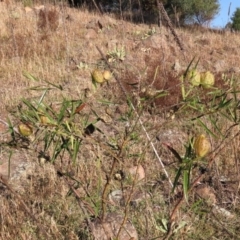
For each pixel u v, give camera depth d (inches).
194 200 142.1
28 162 170.2
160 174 161.0
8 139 185.0
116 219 124.2
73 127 67.2
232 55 462.0
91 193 140.3
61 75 305.7
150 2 753.6
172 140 181.9
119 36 488.1
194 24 778.8
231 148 169.6
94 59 363.6
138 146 170.2
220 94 72.5
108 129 170.2
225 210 140.9
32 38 410.9
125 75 241.0
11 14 466.0
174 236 110.0
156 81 235.6
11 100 248.2
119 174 90.9
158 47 418.3
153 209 138.6
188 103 68.8
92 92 73.0
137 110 75.1
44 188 148.4
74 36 452.1
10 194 150.9
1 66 320.5
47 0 571.8
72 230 127.3
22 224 129.7
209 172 151.5
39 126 66.6
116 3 804.0
